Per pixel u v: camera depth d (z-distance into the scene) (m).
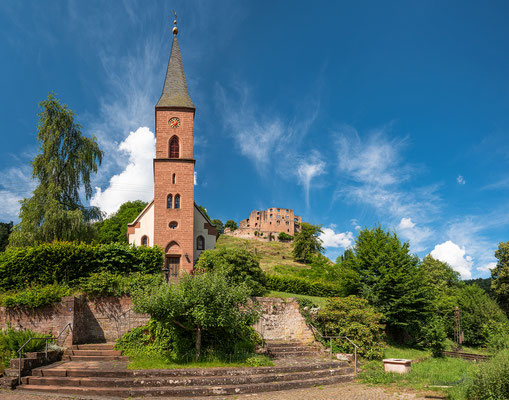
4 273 18.53
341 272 28.31
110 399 11.38
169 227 33.12
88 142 32.06
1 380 12.19
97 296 17.41
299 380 14.09
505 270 46.09
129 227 34.59
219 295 14.56
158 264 21.16
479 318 34.09
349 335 19.50
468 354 27.50
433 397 11.98
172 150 35.19
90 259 19.48
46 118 30.42
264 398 12.06
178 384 12.67
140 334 16.36
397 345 26.23
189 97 36.66
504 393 10.12
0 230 48.84
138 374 13.02
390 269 25.81
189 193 33.94
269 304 20.56
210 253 23.31
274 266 73.88
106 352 15.26
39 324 16.02
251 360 15.03
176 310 13.97
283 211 129.38
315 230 85.00
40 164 29.77
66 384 12.36
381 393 12.75
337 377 14.81
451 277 62.56
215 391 12.40
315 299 28.36
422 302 26.19
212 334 16.09
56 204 28.31
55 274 18.55
